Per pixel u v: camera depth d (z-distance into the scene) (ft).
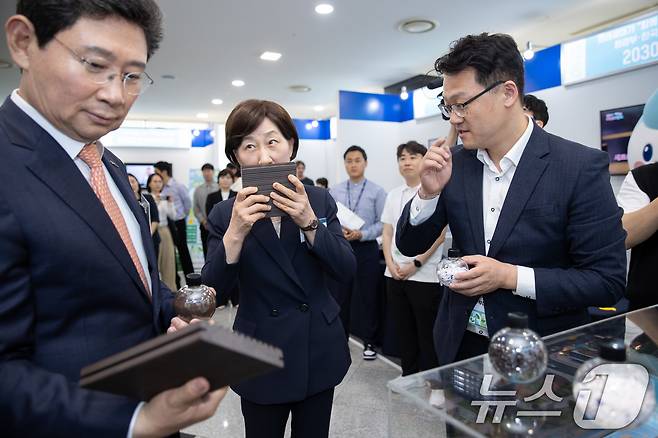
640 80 12.15
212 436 7.12
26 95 2.35
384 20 13.53
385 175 20.75
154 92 22.61
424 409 2.27
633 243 4.36
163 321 2.93
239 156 4.25
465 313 3.97
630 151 11.66
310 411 4.16
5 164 2.15
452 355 4.06
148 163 31.65
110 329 2.42
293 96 24.08
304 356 3.98
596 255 3.43
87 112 2.26
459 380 2.43
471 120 3.58
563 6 12.94
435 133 18.95
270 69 18.58
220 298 3.97
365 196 11.07
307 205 3.80
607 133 12.91
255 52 16.26
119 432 1.84
